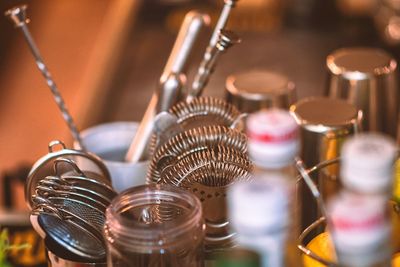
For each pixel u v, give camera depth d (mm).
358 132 1009
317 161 1000
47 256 912
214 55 991
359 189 668
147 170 996
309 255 833
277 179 695
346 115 1006
